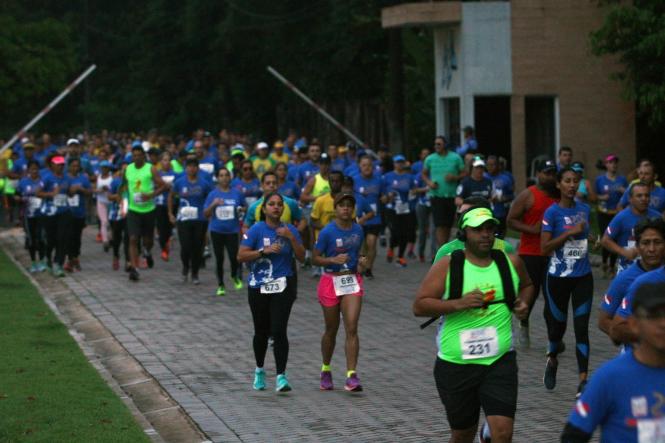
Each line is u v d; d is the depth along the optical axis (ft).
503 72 146.10
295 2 246.47
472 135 128.47
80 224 106.93
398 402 53.06
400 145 172.04
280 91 273.54
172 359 64.54
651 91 129.59
